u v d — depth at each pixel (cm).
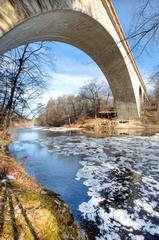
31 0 343
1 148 876
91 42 1090
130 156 871
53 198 364
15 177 432
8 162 559
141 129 2295
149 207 393
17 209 285
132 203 410
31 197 333
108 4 925
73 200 426
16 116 1146
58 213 312
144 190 480
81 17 673
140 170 650
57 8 427
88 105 3819
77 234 287
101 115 3375
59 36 819
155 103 2045
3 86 985
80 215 359
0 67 930
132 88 2120
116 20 1077
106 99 3675
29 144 1304
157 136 1614
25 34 441
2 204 290
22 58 974
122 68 1644
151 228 321
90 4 700
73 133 2119
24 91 1080
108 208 388
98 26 872
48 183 538
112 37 1061
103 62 1463
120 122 2469
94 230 312
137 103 2409
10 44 418
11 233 234
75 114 4081
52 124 4631
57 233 265
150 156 868
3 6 288
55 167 714
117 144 1214
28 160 827
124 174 609
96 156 884
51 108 4719
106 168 680
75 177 590
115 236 299
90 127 2662
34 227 256
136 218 351
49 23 524
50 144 1286
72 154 941
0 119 1031
